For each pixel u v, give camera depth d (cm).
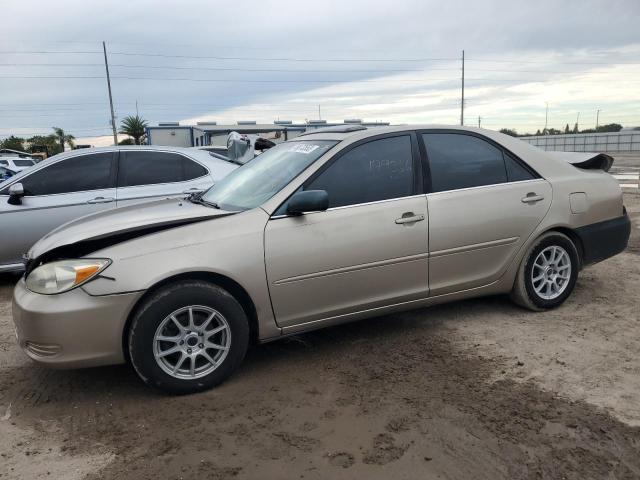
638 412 305
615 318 454
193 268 331
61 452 285
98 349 323
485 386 341
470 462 264
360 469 262
